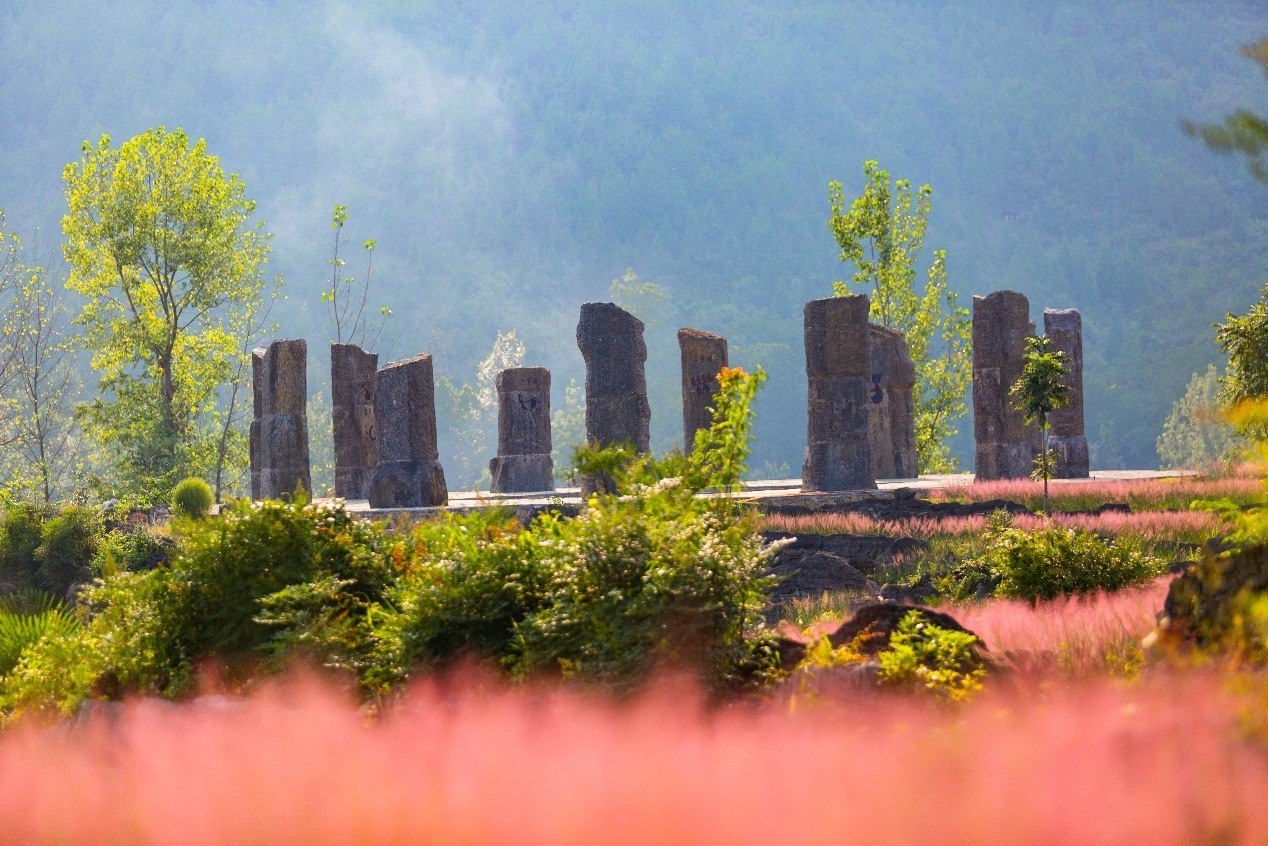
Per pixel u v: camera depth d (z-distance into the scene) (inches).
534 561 1261.1
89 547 4554.6
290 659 1224.8
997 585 2201.0
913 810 374.6
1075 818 357.7
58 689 1397.6
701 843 387.9
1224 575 830.5
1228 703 410.6
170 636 1374.3
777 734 561.9
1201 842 350.0
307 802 490.3
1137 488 4035.4
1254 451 725.3
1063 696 674.8
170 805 525.0
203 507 5738.2
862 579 2701.8
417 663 1161.4
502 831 430.0
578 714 785.6
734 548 1142.3
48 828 553.9
